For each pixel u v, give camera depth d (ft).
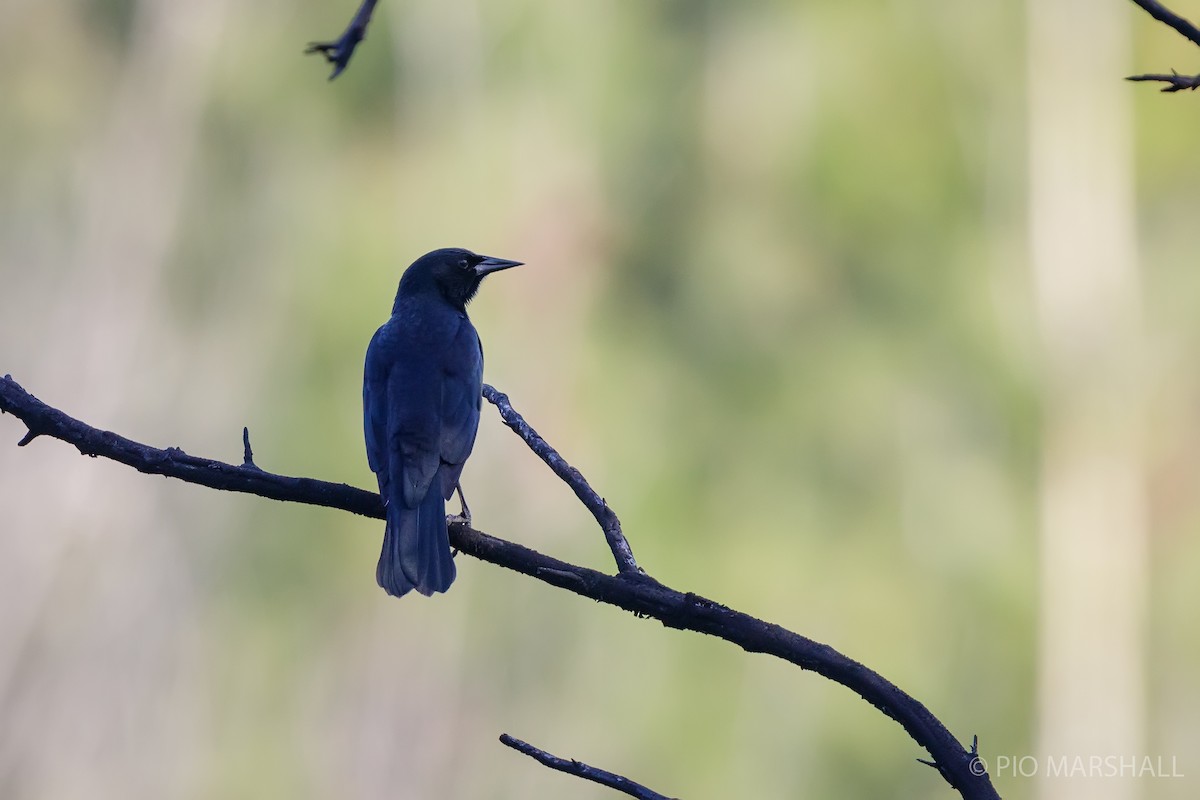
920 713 13.39
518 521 50.08
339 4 57.41
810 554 49.14
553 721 49.62
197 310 58.23
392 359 20.18
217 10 60.59
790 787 47.57
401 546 17.61
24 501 57.72
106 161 62.85
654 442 49.78
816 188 52.95
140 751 55.42
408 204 54.03
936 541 51.16
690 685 48.34
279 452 51.52
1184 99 62.54
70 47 65.21
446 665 51.60
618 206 53.06
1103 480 58.54
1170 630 61.05
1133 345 61.00
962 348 53.31
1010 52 59.00
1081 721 57.36
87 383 58.75
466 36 54.54
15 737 55.42
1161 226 63.57
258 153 57.93
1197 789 60.44
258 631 54.70
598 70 53.36
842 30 53.57
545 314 52.03
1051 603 56.39
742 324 52.01
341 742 53.36
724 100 53.57
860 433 51.21
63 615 56.75
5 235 63.82
